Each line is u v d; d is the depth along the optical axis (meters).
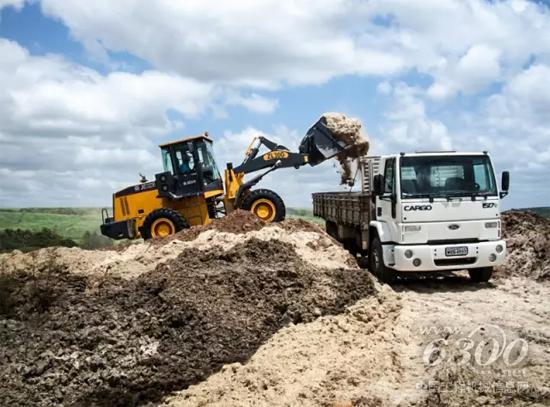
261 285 11.82
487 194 13.57
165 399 8.17
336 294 11.85
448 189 13.54
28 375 8.84
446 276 15.53
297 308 10.99
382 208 14.42
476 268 13.79
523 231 17.25
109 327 9.98
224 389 8.07
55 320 10.52
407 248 13.30
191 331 9.80
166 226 18.59
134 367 8.96
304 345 9.48
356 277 12.81
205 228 16.70
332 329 10.29
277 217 18.84
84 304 11.09
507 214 18.64
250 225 16.45
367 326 10.64
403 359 9.14
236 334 9.80
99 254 15.71
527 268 15.52
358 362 8.91
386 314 11.28
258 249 13.84
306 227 17.42
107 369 8.93
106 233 19.66
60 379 8.73
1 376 8.79
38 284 12.14
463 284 14.38
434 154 13.67
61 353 9.31
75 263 14.79
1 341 9.95
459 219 13.48
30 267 14.33
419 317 11.05
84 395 8.41
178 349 9.38
